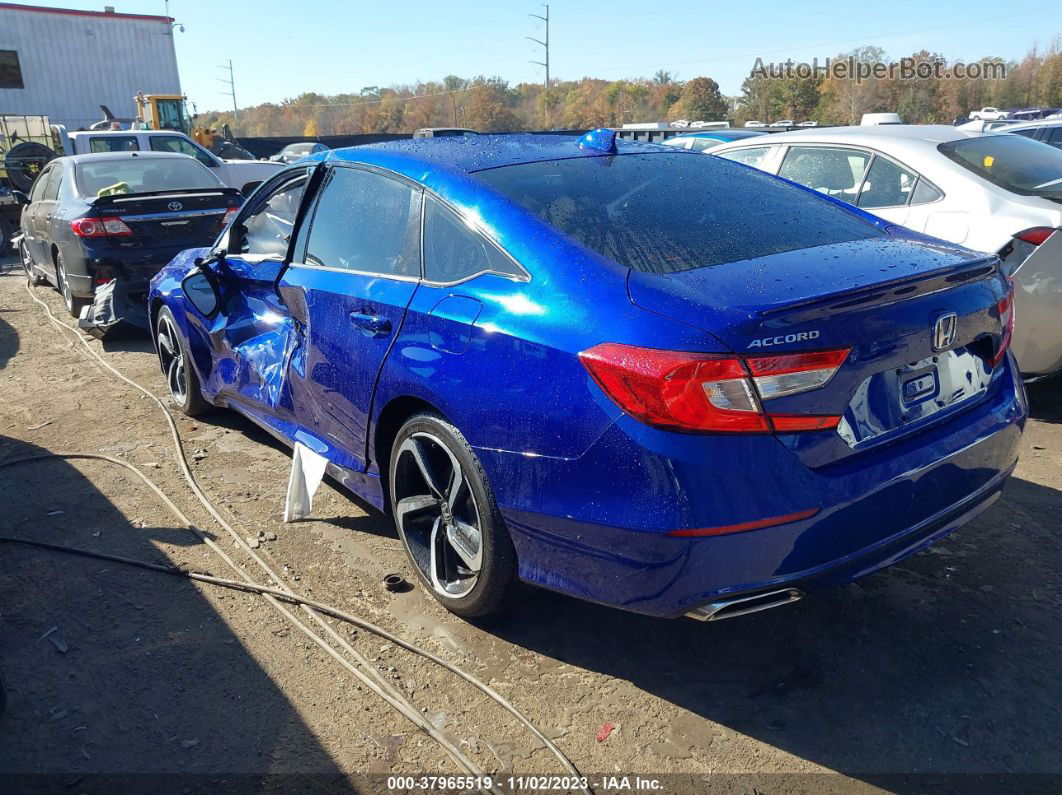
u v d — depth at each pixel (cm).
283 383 371
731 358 207
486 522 260
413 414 298
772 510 212
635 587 226
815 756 230
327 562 335
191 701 255
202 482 413
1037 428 463
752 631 285
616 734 240
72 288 734
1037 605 294
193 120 2725
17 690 261
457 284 272
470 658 275
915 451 235
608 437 220
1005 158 496
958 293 249
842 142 552
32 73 2800
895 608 295
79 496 397
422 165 307
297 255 366
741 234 271
